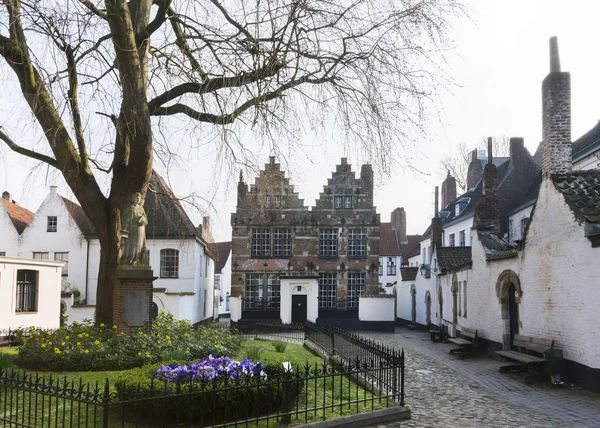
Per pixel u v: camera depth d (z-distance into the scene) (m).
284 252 41.19
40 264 21.36
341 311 40.78
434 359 18.56
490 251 19.62
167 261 34.22
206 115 13.19
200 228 38.03
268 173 14.01
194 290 34.12
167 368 8.12
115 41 12.08
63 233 33.88
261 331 34.56
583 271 12.23
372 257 41.12
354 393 10.08
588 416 9.41
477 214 21.20
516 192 32.66
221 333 14.79
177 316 29.19
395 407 8.95
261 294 40.75
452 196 48.59
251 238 41.06
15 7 10.03
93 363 11.32
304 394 9.53
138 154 13.74
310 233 41.22
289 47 11.26
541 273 14.64
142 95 12.76
